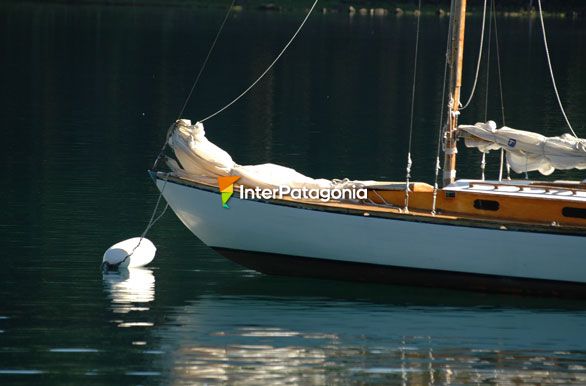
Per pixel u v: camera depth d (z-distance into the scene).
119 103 79.00
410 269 33.97
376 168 54.75
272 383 27.03
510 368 28.33
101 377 27.14
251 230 34.62
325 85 92.88
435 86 93.00
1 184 49.28
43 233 40.81
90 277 35.56
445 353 29.31
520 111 76.69
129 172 52.88
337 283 35.09
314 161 56.53
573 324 31.73
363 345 29.80
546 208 33.06
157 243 40.19
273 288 34.75
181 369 27.78
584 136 65.50
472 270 33.50
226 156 34.88
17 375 27.14
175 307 32.62
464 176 52.50
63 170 53.03
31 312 31.88
